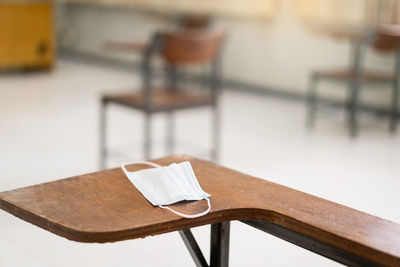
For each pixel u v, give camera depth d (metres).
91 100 5.79
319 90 5.94
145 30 7.63
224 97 6.19
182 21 5.91
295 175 3.61
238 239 2.66
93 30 8.46
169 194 1.52
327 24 5.80
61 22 8.92
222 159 3.93
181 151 4.11
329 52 5.82
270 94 6.40
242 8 6.37
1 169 3.57
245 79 6.64
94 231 1.29
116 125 4.82
